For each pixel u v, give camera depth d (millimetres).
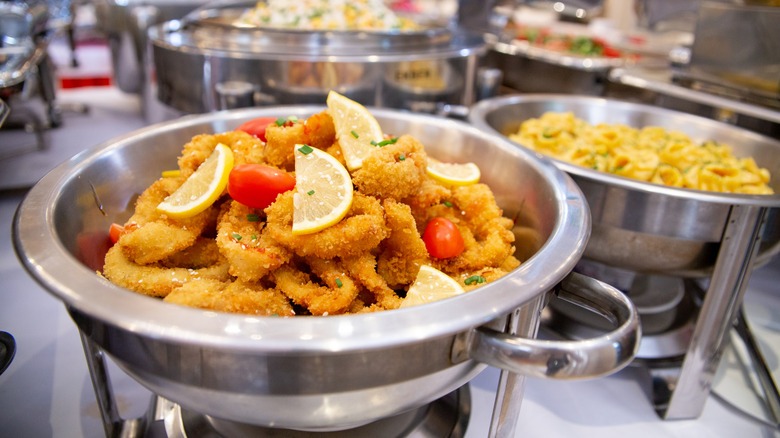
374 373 259
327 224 323
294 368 251
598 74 889
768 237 417
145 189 396
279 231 328
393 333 246
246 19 786
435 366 269
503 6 1176
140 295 258
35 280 263
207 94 628
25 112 1035
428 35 705
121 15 1048
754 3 646
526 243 389
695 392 451
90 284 260
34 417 420
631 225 424
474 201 392
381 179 342
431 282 340
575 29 1233
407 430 387
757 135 565
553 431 442
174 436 386
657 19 1002
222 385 259
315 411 272
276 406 268
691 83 732
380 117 465
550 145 560
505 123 601
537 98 644
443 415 410
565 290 311
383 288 341
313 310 321
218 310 299
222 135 388
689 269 446
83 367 468
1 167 807
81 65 1492
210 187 348
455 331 251
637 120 645
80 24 1529
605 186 420
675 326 525
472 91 732
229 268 344
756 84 653
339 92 620
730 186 500
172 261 361
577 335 520
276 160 372
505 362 263
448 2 1441
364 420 296
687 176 509
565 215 335
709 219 404
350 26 766
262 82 611
